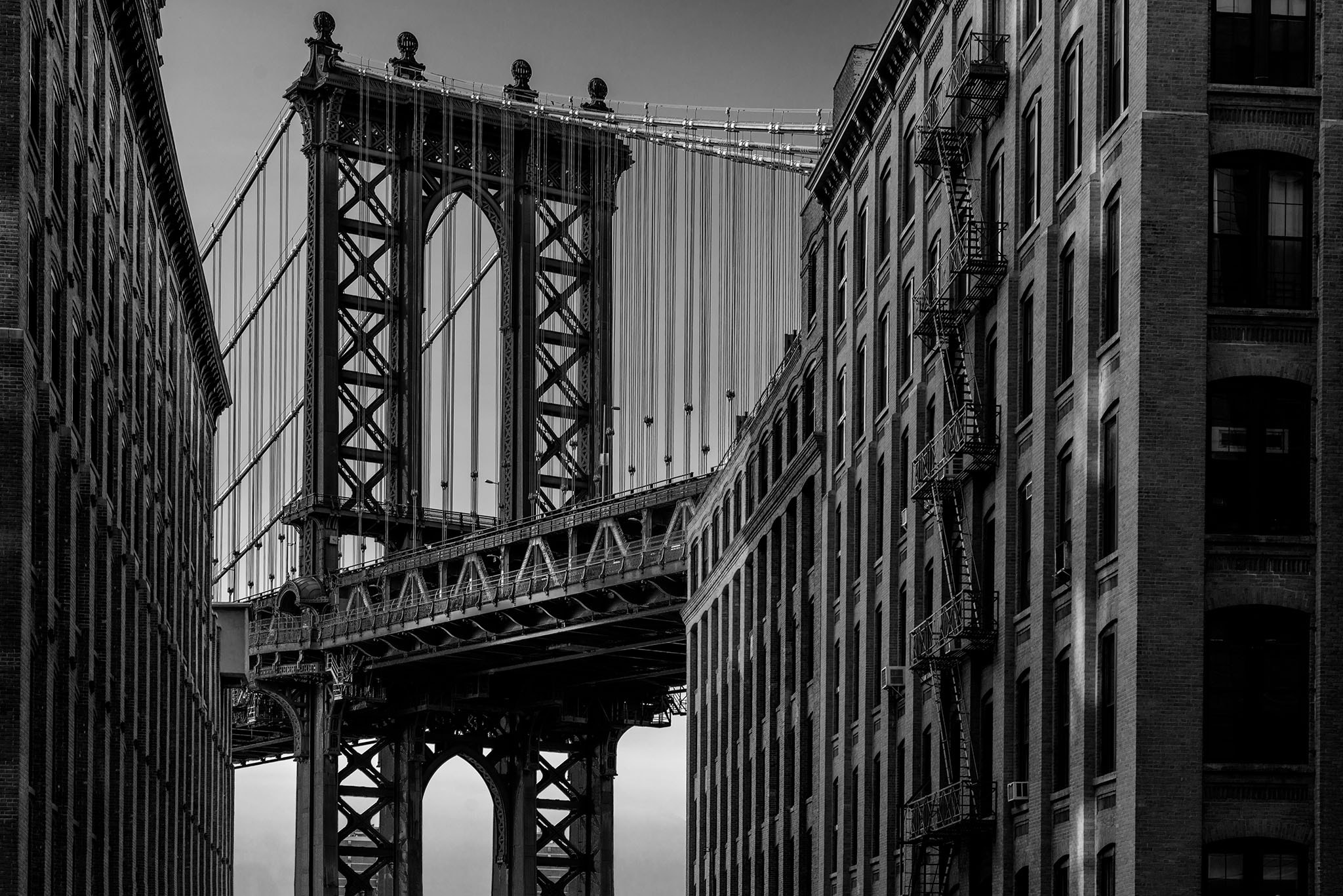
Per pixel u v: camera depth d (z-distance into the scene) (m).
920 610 60.59
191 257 88.38
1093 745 44.91
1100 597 44.88
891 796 62.88
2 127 44.69
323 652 145.75
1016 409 51.66
